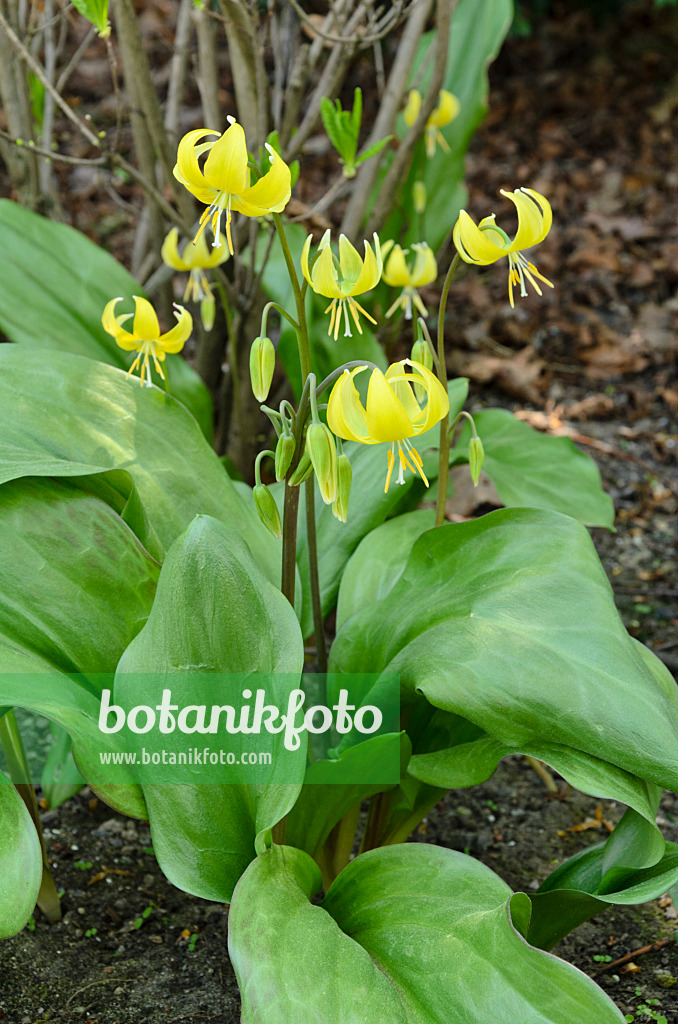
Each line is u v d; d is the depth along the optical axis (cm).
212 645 123
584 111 368
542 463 158
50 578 128
